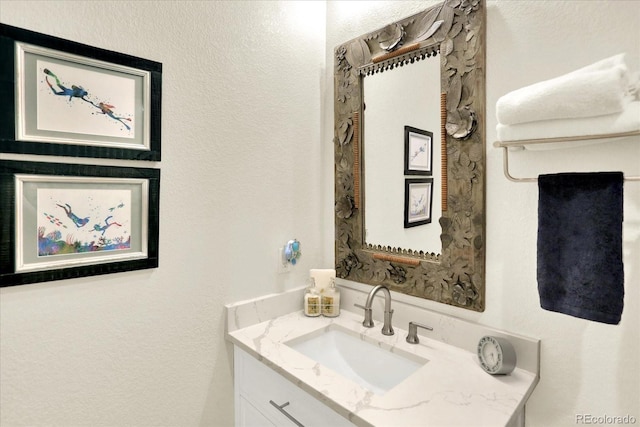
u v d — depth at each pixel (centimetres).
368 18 149
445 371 110
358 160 151
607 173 84
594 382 99
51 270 98
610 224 84
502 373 107
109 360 110
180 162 122
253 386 130
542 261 94
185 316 126
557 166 103
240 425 138
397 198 140
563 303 91
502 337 113
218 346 135
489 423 87
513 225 111
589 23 97
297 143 157
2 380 93
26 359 97
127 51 109
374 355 132
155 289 119
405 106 135
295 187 157
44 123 96
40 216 96
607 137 82
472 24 115
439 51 125
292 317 153
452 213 123
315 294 154
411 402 95
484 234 117
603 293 85
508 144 97
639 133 78
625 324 94
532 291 109
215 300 134
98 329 108
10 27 90
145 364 118
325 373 109
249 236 142
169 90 118
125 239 111
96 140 104
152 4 114
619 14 92
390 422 87
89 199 104
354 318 152
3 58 89
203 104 127
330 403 96
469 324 121
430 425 86
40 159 96
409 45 131
